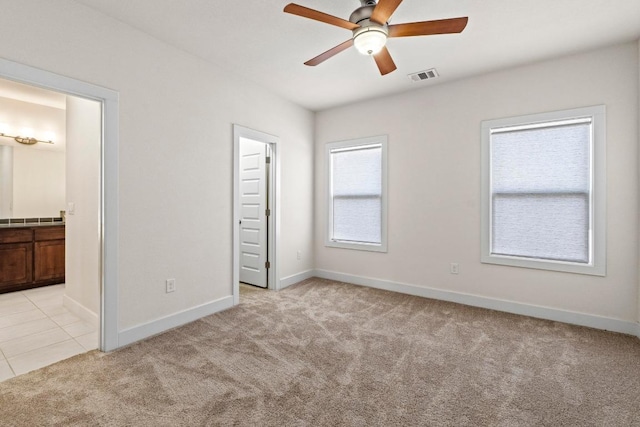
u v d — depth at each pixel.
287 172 4.18
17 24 1.89
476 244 3.41
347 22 1.90
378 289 4.04
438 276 3.65
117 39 2.38
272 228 4.07
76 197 3.08
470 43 2.70
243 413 1.65
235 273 3.39
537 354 2.32
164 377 1.98
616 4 2.17
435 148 3.65
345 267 4.40
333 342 2.50
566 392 1.86
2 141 4.12
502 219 3.30
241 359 2.22
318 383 1.93
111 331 2.35
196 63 2.96
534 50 2.82
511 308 3.21
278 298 3.65
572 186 2.95
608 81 2.74
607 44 2.71
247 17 2.35
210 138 3.10
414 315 3.11
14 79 1.90
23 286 3.91
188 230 2.91
